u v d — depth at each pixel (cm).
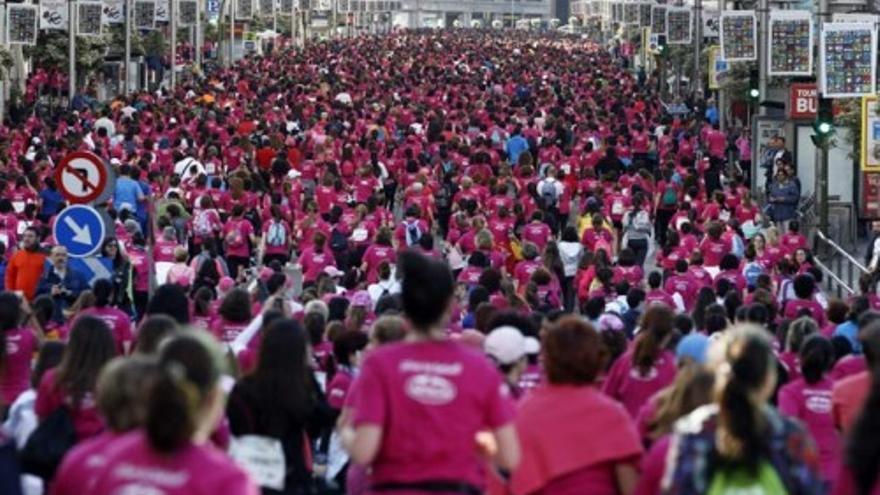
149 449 1341
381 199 5703
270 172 7631
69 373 2042
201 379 1456
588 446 1669
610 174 7038
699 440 1495
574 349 1684
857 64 6575
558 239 6681
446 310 1551
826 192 6650
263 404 2061
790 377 2681
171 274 4391
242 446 2062
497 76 17150
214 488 1335
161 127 8838
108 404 1455
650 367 2316
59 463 2027
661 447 1562
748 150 9188
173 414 1333
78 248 3700
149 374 1394
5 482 1562
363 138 8844
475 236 5109
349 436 1551
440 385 1528
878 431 1512
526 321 2584
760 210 7325
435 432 1523
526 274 4688
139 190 5788
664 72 14975
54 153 7794
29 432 2127
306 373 2097
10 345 2483
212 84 13188
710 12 12406
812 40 7994
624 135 9231
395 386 1526
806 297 3828
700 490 1481
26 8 10212
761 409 1490
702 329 3472
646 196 6256
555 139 8906
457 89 14250
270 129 9156
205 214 5453
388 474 1534
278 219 5450
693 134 10069
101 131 8369
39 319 3161
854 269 6562
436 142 8694
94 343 2056
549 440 1670
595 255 4528
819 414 2230
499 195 5969
